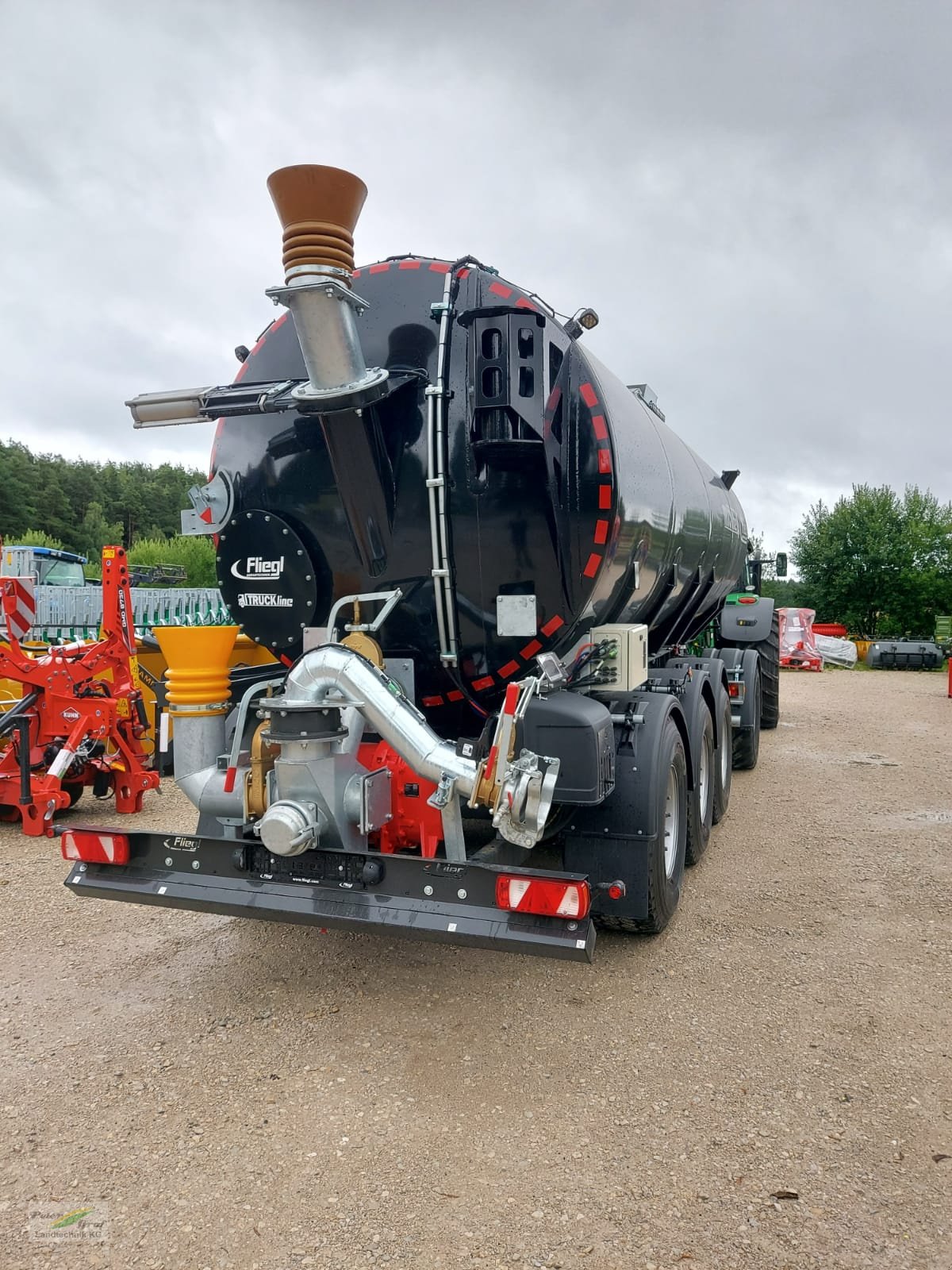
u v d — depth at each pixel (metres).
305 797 3.32
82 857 3.69
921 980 3.92
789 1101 2.97
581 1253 2.26
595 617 4.04
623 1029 3.47
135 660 7.28
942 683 20.45
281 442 4.11
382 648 4.04
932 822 6.81
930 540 34.44
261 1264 2.23
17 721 6.32
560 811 3.88
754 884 5.24
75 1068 3.18
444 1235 2.33
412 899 3.21
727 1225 2.37
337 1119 2.87
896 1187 2.52
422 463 3.82
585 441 3.72
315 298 3.25
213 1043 3.37
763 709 11.89
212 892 3.46
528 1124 2.84
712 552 6.80
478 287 3.87
